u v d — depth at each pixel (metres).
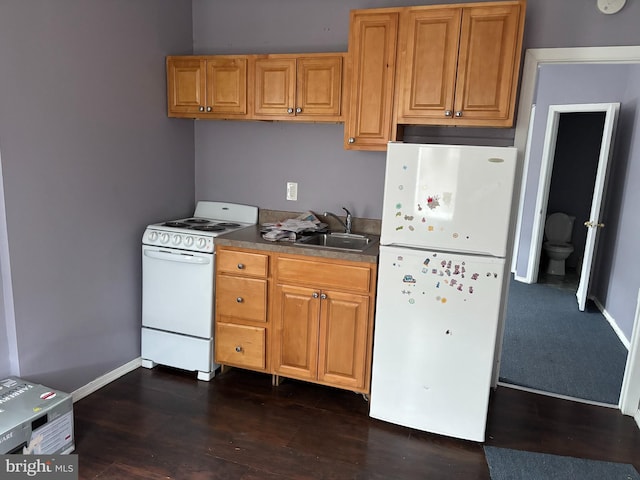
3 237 2.24
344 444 2.42
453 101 2.58
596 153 6.05
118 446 2.32
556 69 5.16
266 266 2.79
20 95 2.24
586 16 2.62
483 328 2.37
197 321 2.99
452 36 2.52
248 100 3.02
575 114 6.07
